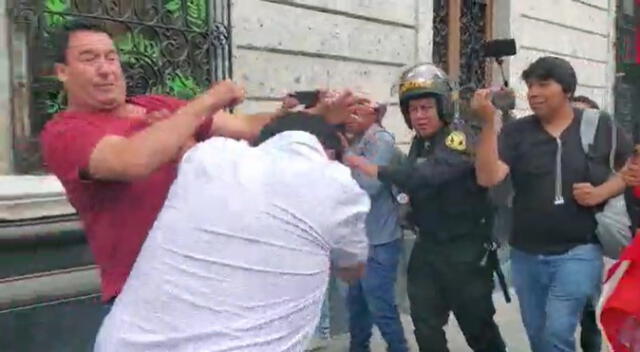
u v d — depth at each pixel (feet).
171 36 18.30
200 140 8.63
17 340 15.01
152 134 7.20
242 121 8.94
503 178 12.81
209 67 19.25
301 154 7.05
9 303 14.82
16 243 14.94
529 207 13.64
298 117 7.92
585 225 13.24
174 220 6.88
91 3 16.74
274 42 20.86
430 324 13.51
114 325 6.95
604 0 40.27
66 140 7.68
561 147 13.41
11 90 15.62
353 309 18.08
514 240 14.11
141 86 17.56
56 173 7.91
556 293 13.37
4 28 15.40
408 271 13.78
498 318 23.66
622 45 43.14
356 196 7.09
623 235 13.01
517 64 32.48
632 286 11.97
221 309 6.68
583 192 13.08
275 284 6.76
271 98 20.81
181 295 6.72
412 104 13.17
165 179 7.99
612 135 13.47
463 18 30.42
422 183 12.82
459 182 12.81
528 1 33.27
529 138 13.67
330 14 22.86
